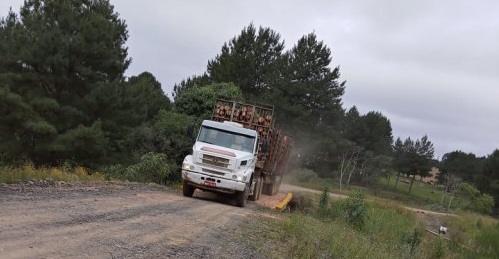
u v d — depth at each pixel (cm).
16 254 575
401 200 6825
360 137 8494
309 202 2322
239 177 1622
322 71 5528
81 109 2591
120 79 2762
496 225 3350
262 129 1962
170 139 2598
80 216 900
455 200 6881
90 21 2564
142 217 1016
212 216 1245
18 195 1039
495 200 7419
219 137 1734
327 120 5659
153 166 2181
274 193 2414
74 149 2428
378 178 7644
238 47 5359
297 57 5441
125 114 2706
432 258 1750
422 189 9769
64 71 2506
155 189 1755
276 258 889
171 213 1160
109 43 2669
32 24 2558
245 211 1540
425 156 9269
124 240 758
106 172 2233
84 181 1512
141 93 2812
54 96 2594
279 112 5078
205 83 5088
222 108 2003
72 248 649
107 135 2611
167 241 817
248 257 840
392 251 1327
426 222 3170
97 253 646
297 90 5225
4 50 2473
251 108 2008
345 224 1736
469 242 2531
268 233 1144
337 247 1045
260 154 1891
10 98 2305
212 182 1627
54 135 2428
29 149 2498
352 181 7419
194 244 841
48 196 1091
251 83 5394
